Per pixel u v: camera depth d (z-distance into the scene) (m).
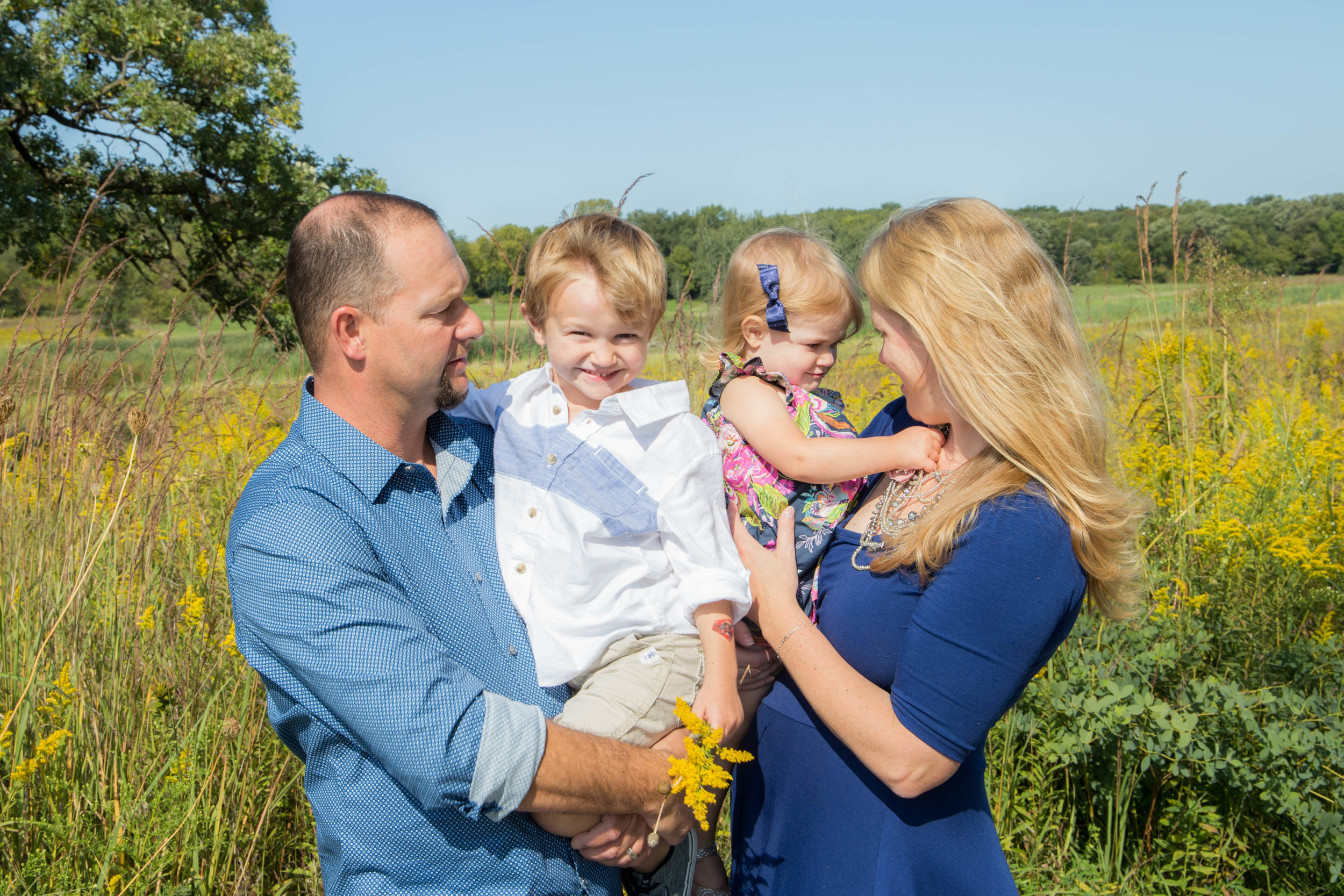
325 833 1.51
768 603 1.71
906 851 1.60
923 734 1.46
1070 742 2.45
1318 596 3.17
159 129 15.37
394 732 1.32
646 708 1.63
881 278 1.64
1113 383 5.01
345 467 1.52
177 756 2.24
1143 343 5.09
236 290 16.50
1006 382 1.47
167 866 2.07
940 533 1.48
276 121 16.80
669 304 4.09
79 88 14.88
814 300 2.05
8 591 2.70
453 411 1.95
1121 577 1.51
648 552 1.73
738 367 2.03
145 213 16.19
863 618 1.63
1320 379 6.56
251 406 4.02
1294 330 7.74
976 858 1.62
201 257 16.72
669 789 1.53
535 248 1.89
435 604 1.56
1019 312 1.50
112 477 3.05
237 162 16.44
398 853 1.45
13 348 3.51
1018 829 2.48
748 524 1.92
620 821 1.53
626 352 1.81
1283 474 3.73
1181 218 5.58
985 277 1.51
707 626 1.69
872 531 1.71
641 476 1.72
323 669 1.34
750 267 2.12
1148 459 4.03
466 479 1.72
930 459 1.71
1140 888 2.41
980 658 1.43
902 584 1.59
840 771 1.67
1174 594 3.14
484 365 3.47
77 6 14.78
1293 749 2.32
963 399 1.50
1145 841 2.57
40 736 2.32
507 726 1.34
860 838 1.63
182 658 2.60
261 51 16.36
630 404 1.74
